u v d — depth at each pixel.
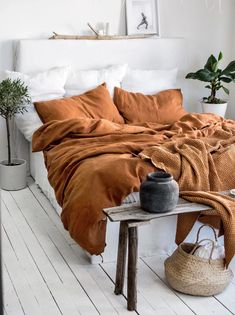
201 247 2.75
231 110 5.51
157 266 3.01
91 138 3.74
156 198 2.46
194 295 2.71
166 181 2.48
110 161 3.05
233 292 2.75
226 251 2.70
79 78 4.61
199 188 2.99
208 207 2.65
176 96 4.82
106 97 4.50
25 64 4.52
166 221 3.11
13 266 3.01
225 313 2.56
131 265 2.51
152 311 2.57
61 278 2.88
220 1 5.26
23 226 3.58
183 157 3.07
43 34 4.66
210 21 5.27
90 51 4.75
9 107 4.06
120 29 4.94
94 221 2.84
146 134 3.76
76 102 4.36
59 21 4.69
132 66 4.96
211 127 4.05
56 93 4.47
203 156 3.11
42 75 4.45
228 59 5.44
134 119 4.57
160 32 5.12
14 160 4.40
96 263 3.05
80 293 2.73
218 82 5.08
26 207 3.92
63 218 3.01
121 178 2.89
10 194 4.20
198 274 2.65
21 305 2.61
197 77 4.92
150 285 2.81
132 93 4.71
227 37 5.38
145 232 3.09
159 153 3.06
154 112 4.63
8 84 4.04
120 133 3.86
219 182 3.08
